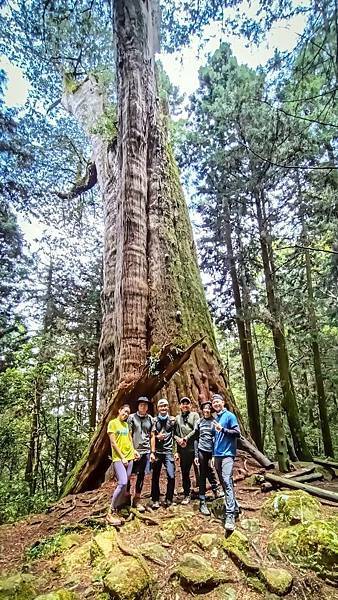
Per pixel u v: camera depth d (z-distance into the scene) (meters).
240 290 16.38
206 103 16.45
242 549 4.36
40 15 13.66
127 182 10.08
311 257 15.51
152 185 10.63
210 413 5.91
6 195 16.61
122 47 10.95
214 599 3.74
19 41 15.48
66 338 18.69
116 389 8.14
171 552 4.47
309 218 13.03
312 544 4.23
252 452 7.69
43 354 16.47
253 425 15.16
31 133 20.16
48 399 16.86
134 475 7.48
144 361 8.62
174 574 4.04
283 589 3.76
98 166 13.54
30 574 4.48
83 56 15.85
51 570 4.59
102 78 15.69
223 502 5.51
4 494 12.23
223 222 16.14
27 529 6.30
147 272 9.68
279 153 11.80
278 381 18.31
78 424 17.67
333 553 4.07
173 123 15.88
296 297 14.73
